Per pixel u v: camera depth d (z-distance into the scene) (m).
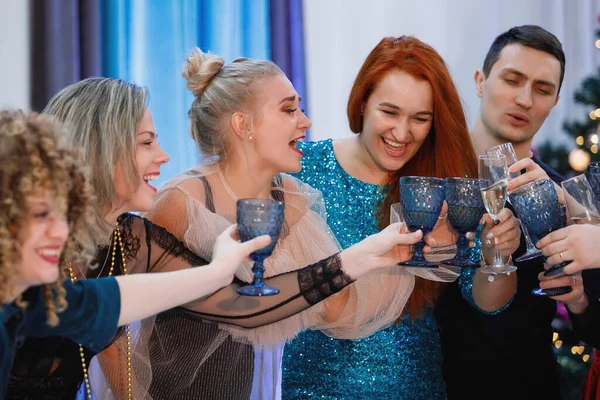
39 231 1.24
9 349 1.31
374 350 2.21
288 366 2.24
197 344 2.00
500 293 2.25
